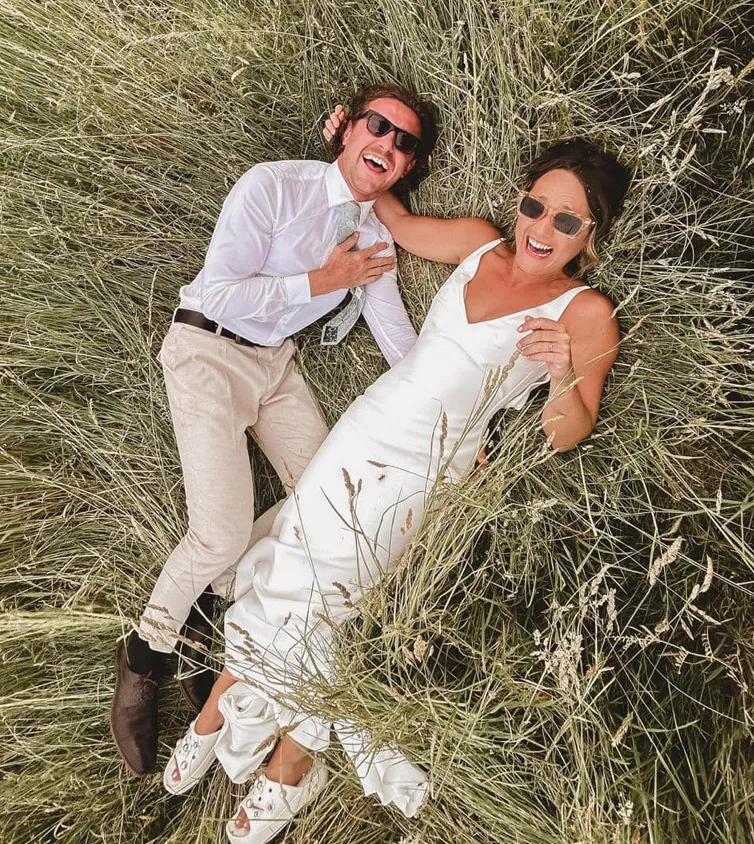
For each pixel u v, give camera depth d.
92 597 1.87
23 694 1.82
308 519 1.61
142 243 1.96
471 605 1.76
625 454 1.70
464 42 1.78
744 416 1.62
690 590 1.60
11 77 1.89
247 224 1.58
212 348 1.71
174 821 1.86
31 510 1.89
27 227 1.89
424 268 1.96
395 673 1.64
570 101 1.62
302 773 1.63
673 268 1.61
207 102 1.97
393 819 1.74
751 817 1.42
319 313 1.82
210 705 1.68
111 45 1.87
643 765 1.51
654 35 1.57
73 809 1.78
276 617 1.56
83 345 1.94
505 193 1.81
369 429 1.61
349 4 1.84
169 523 1.91
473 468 1.66
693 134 1.57
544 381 1.66
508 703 1.52
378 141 1.58
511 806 1.56
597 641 1.62
